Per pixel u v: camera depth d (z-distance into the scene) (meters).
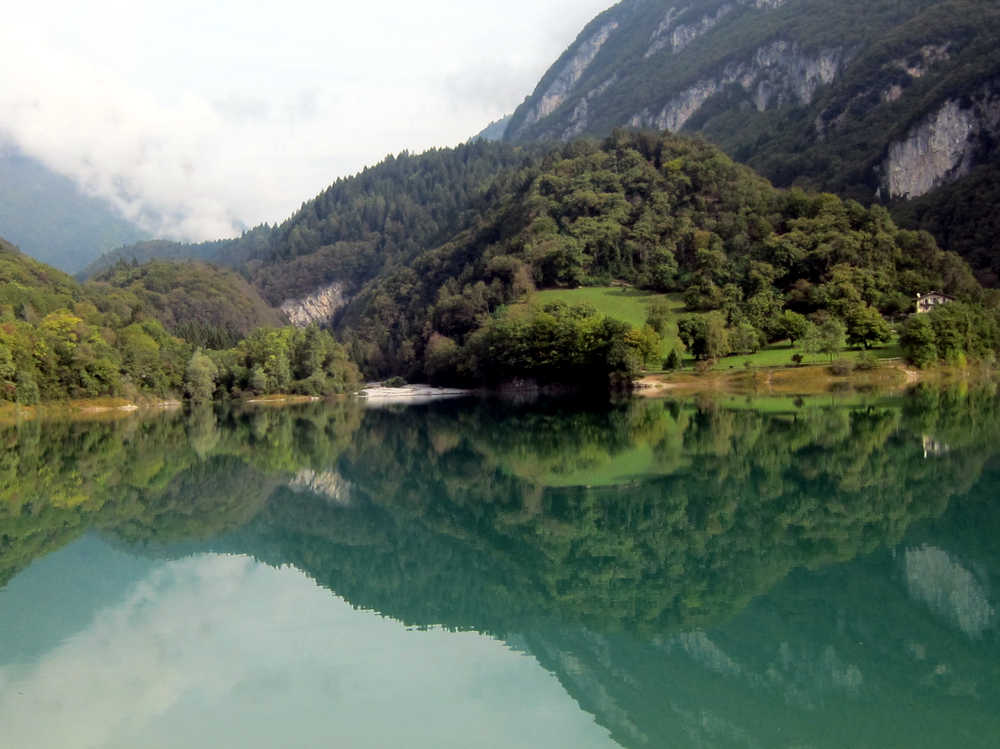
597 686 17.05
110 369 117.19
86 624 21.20
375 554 29.58
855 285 123.19
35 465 55.41
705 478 40.62
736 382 98.06
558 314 130.00
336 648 19.12
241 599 23.61
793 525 30.06
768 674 16.98
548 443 61.53
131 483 48.16
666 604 21.94
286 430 84.31
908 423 58.12
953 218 192.38
